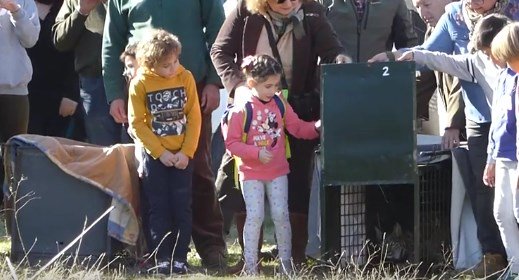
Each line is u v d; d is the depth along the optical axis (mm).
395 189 10398
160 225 10172
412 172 9680
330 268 9859
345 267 10094
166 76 10062
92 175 10297
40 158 10352
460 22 10578
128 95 10523
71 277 9266
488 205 10133
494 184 9844
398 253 10352
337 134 9695
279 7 10156
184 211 10219
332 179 9719
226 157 10742
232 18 10414
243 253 10500
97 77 12602
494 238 10156
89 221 10320
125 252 10375
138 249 10469
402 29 12828
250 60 9953
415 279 9664
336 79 9680
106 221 10320
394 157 9672
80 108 13156
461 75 10164
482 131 10172
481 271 10016
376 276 9750
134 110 10102
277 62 9977
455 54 10617
